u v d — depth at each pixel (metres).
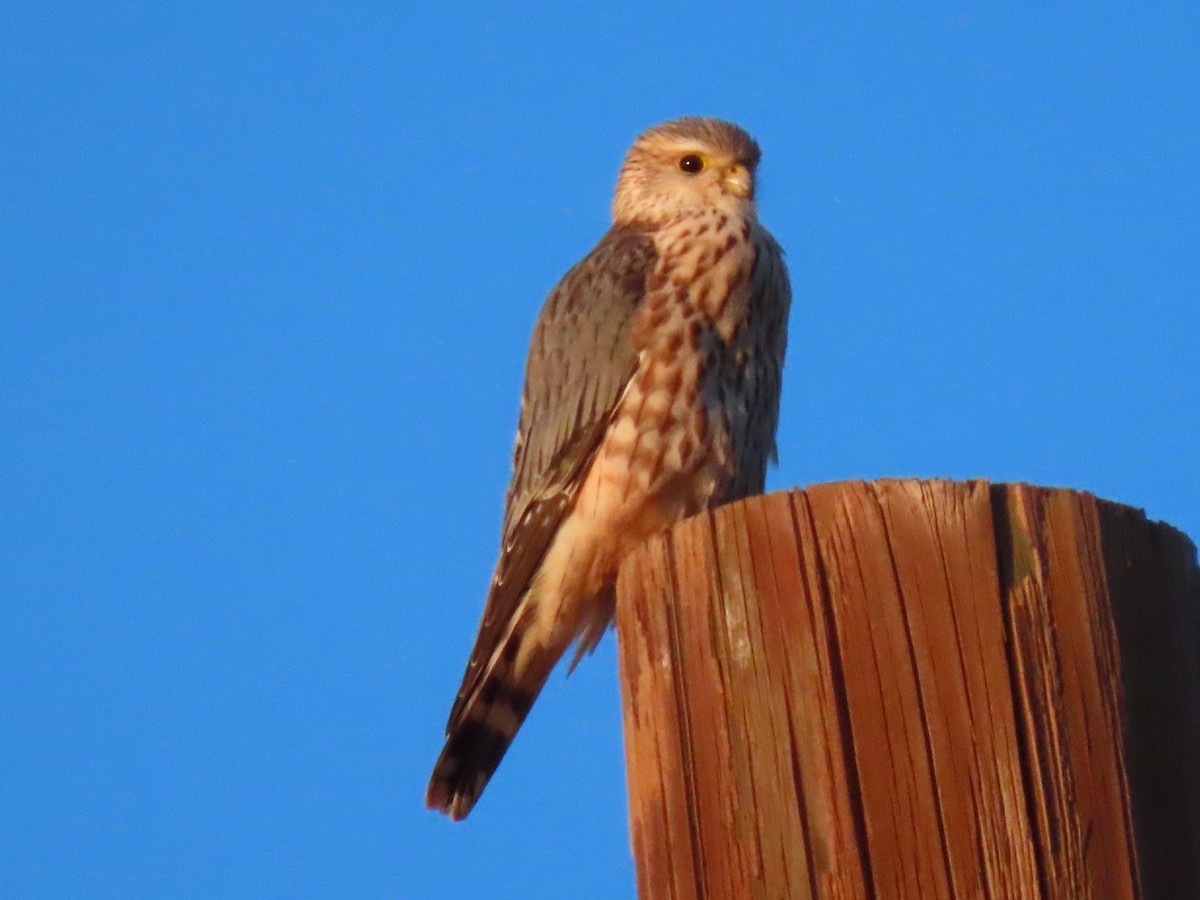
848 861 5.98
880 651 6.18
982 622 6.14
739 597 6.43
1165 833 6.16
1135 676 6.30
